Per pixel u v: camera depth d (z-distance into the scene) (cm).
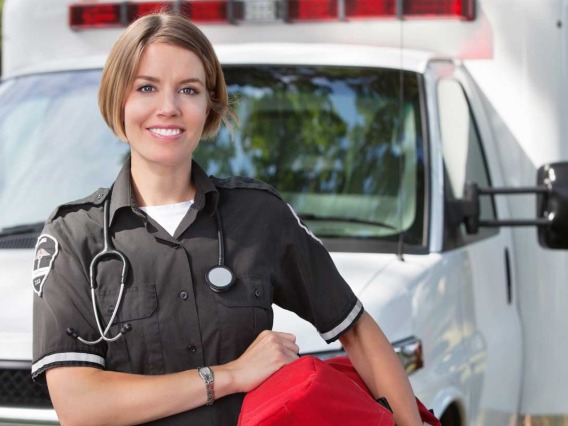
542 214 496
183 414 298
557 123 565
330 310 324
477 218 500
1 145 542
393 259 471
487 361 514
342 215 506
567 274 565
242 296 301
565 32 565
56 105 550
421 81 528
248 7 575
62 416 296
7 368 389
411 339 435
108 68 308
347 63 544
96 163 525
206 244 303
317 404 280
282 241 313
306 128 530
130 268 298
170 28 306
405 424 323
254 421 279
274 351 298
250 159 528
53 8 603
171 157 303
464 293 498
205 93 312
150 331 295
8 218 510
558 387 564
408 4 560
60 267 299
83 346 296
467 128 550
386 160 516
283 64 546
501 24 566
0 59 1113
